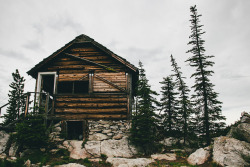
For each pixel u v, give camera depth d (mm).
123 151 10641
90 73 13203
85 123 11938
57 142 11188
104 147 10695
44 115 11398
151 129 11727
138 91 15164
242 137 10062
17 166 7898
